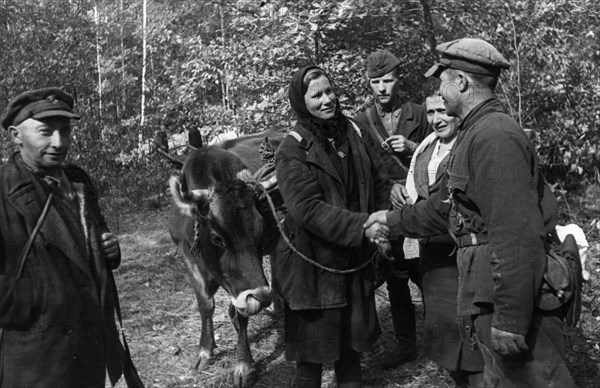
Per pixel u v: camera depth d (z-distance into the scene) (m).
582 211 7.88
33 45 12.07
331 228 3.16
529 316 2.35
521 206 2.35
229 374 4.35
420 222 2.96
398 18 6.97
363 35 6.85
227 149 4.93
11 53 11.72
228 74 7.51
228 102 8.59
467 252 2.62
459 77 2.65
